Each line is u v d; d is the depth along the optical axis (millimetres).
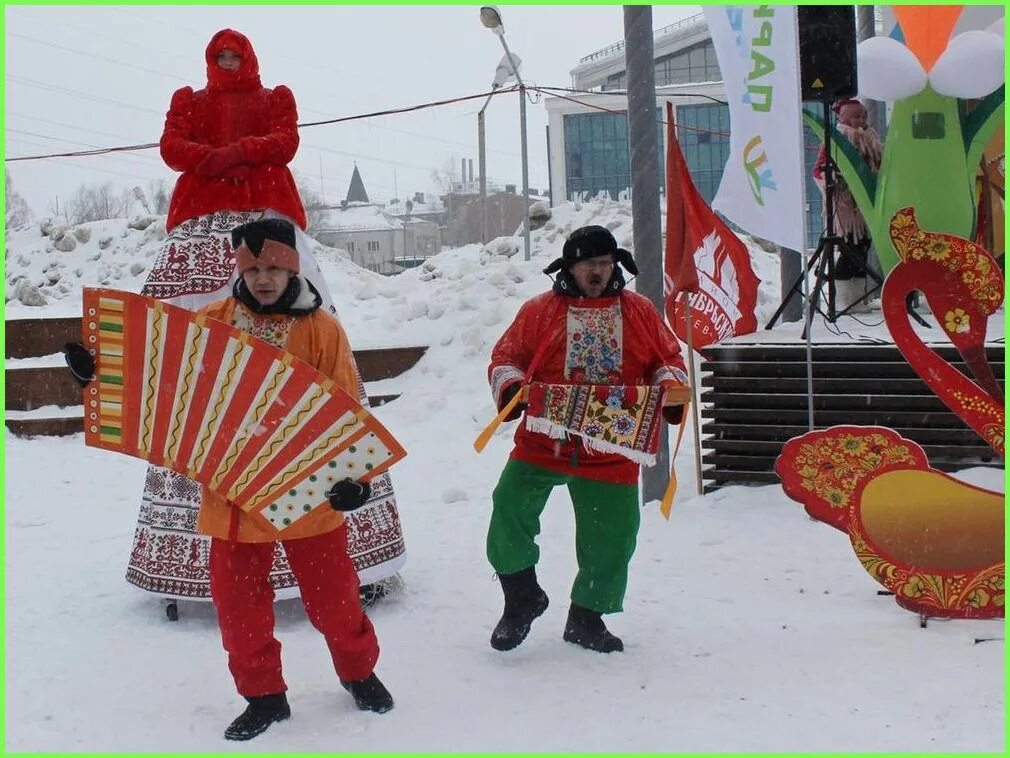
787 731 3701
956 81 8273
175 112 5246
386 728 3846
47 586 5656
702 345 7910
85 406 3834
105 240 17984
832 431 4742
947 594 4641
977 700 3887
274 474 3783
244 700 4156
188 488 5105
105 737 3824
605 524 4512
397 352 10711
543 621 4957
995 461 6586
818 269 8188
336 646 3959
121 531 6852
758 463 7062
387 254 62375
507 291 11664
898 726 3709
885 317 4906
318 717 3957
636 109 6828
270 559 3938
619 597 4547
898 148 8641
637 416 4410
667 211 6980
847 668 4238
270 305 3885
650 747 3619
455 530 6629
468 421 9500
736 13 6551
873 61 8266
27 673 4426
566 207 16734
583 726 3814
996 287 4777
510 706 4016
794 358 6988
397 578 5410
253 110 5277
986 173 9742
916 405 6715
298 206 5328
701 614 4957
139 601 5398
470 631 4863
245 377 3742
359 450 3787
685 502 6855
